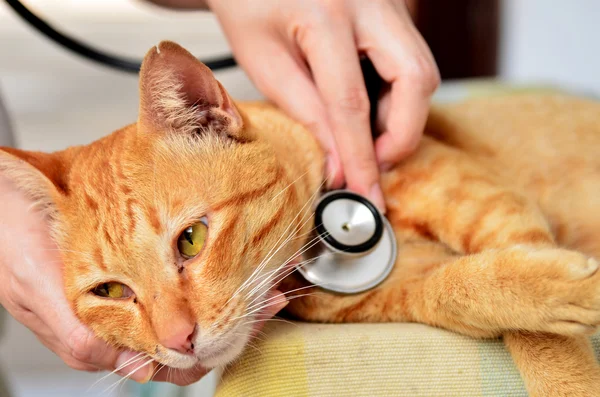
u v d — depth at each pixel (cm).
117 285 33
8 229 34
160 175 32
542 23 80
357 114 36
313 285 34
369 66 39
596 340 31
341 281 34
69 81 77
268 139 35
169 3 53
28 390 62
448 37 81
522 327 29
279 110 40
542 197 42
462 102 50
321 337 30
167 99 33
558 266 29
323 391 29
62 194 34
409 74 36
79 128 74
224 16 40
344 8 36
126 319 32
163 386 46
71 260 33
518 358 30
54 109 76
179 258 32
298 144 37
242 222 32
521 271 30
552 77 82
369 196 36
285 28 38
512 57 82
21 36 75
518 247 31
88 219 33
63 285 33
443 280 32
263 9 38
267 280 33
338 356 29
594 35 79
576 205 42
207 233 32
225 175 33
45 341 35
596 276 29
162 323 31
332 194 35
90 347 33
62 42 44
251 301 32
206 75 32
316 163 37
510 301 30
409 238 37
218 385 31
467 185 36
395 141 37
